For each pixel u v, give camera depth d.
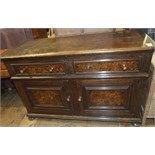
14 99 2.32
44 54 1.34
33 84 1.57
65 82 1.47
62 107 1.63
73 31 1.84
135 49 1.19
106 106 1.53
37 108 1.73
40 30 2.08
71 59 1.33
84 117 1.63
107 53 1.25
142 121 1.53
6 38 2.18
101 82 1.40
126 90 1.40
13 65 1.49
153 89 1.34
